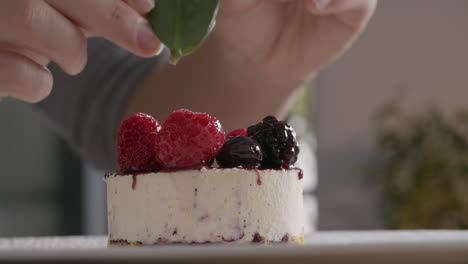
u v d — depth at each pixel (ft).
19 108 3.26
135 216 1.18
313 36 1.46
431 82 3.00
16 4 1.01
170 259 0.85
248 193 1.16
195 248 0.88
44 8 1.01
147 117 1.21
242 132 1.22
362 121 3.12
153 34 1.01
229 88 1.61
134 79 1.73
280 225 1.18
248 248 0.87
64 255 0.85
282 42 1.48
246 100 1.62
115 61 1.78
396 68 3.07
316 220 3.26
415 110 3.02
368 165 3.07
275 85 1.59
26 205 3.27
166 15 1.01
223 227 1.15
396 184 2.87
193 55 1.67
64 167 3.43
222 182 1.15
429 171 2.73
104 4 1.01
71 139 1.82
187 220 1.15
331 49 1.47
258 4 1.42
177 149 1.15
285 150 1.20
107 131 1.73
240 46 1.49
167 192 1.16
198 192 1.15
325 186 3.19
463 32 2.96
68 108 1.78
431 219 2.67
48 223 3.35
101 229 3.53
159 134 1.16
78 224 3.46
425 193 2.69
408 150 2.90
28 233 3.28
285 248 0.86
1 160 3.17
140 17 1.01
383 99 3.09
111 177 1.21
